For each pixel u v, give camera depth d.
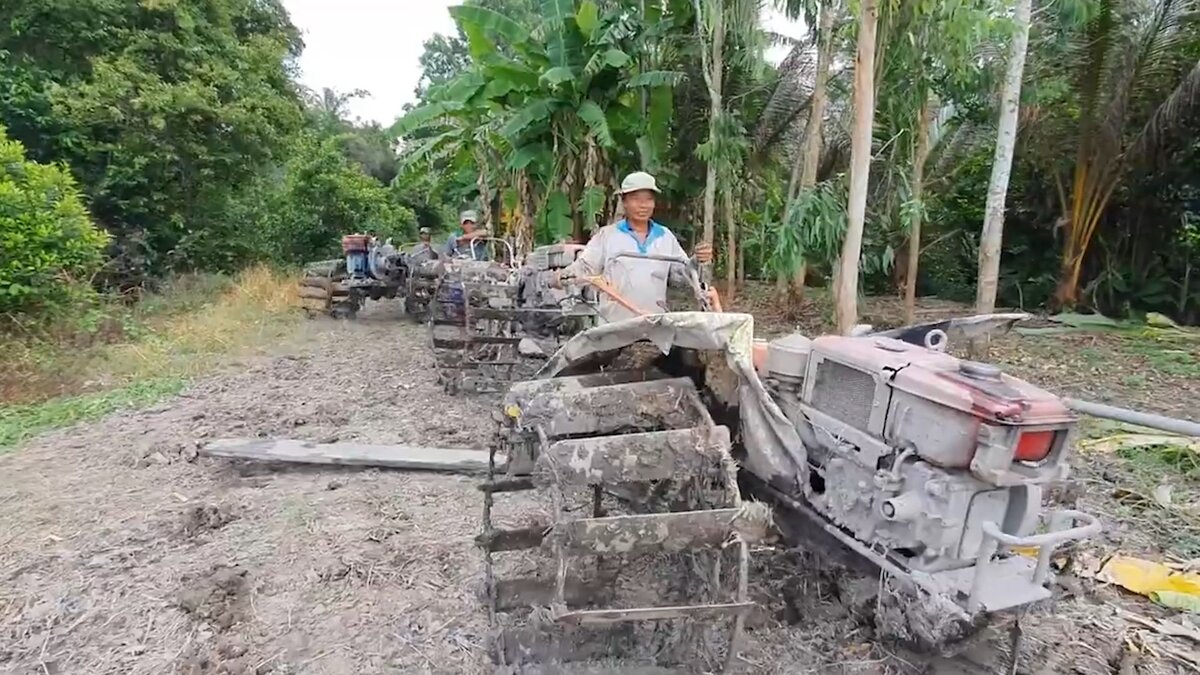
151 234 12.28
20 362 6.74
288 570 3.44
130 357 7.53
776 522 3.27
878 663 2.74
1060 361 8.21
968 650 2.78
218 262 13.56
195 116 11.82
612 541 2.48
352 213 16.59
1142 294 11.76
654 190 3.78
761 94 11.16
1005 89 8.59
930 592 2.47
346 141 27.00
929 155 12.05
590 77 10.11
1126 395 6.72
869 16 6.64
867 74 6.77
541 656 2.79
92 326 7.89
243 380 7.19
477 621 3.04
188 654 2.81
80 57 11.59
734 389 3.11
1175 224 11.52
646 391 3.03
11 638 2.91
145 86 11.23
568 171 11.07
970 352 3.43
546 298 6.71
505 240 10.89
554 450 2.68
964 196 13.12
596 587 3.00
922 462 2.57
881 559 2.69
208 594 3.20
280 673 2.70
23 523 3.94
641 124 10.53
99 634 2.94
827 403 3.01
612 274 3.75
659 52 10.62
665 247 3.89
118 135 11.59
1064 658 2.77
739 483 3.42
